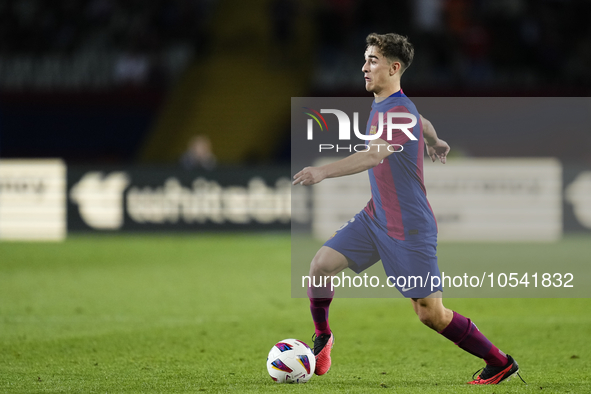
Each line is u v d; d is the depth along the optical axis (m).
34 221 61.62
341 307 32.62
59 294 35.69
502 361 17.78
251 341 24.67
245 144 74.62
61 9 87.19
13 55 83.50
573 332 26.16
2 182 61.66
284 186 61.62
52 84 81.00
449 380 18.72
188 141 75.00
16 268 45.00
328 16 79.56
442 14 82.25
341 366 20.77
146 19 84.75
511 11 84.88
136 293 36.09
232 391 17.30
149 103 78.75
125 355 22.22
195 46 79.81
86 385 18.08
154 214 61.88
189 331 26.50
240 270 44.28
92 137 79.75
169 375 19.34
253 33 79.38
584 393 17.09
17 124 79.38
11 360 21.39
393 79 17.39
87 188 61.78
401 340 25.02
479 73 80.25
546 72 82.19
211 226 61.84
